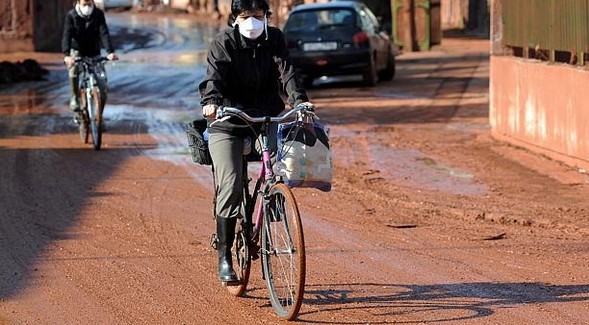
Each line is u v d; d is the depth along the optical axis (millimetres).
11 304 18062
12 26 88000
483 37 111000
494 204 25812
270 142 16844
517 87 34812
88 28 35688
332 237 22766
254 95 17234
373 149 35531
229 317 17125
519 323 16422
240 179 17047
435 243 22062
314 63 56844
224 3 158125
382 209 25734
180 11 175500
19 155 34438
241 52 16812
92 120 35344
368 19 61281
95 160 33406
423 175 30297
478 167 31359
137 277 19734
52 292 18766
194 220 24703
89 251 21781
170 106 50000
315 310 17281
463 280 19094
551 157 32062
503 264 20219
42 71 68438
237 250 17734
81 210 25844
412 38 91250
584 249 21344
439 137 38156
